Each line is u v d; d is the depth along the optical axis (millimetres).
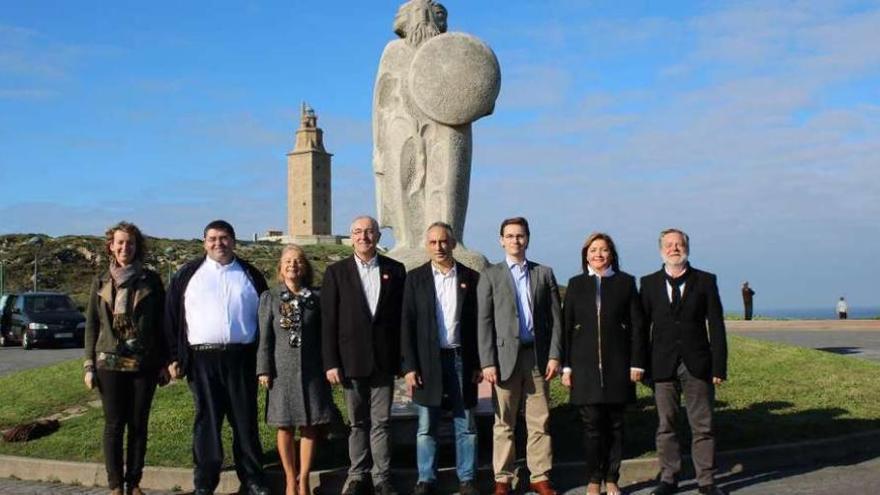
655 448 8875
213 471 7453
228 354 7457
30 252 68938
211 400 7465
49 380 13016
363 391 7453
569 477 8086
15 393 12578
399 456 8641
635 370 7414
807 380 12250
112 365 7445
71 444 9344
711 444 7477
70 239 73062
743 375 12633
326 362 7352
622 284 7457
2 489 8289
